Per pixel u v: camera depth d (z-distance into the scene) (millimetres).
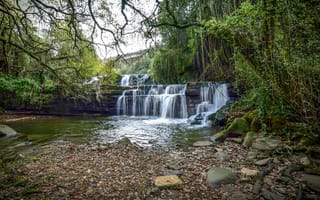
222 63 15398
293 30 4645
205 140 8320
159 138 9078
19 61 8141
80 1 5688
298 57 4582
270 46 5945
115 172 4816
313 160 4551
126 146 7125
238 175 4320
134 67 26109
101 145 7555
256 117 7680
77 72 7398
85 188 4012
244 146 6496
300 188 3447
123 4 5438
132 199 3617
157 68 20984
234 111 10305
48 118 16109
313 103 4949
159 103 16688
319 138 5320
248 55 7422
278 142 5965
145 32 6309
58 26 6695
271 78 6113
